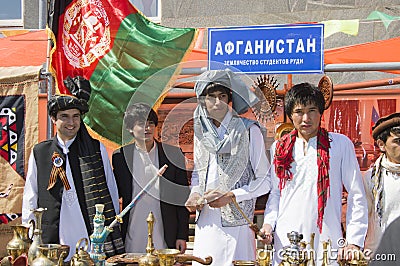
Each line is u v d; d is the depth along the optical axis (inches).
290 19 271.9
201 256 145.9
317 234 138.0
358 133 206.5
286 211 141.0
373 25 255.3
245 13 277.0
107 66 180.4
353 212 138.1
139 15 183.9
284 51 163.2
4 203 173.5
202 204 139.8
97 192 150.0
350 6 264.7
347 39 257.8
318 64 161.6
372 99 206.2
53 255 118.8
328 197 138.3
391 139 145.6
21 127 173.8
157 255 118.8
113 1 182.1
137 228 155.6
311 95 140.1
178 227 156.3
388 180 147.3
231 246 144.3
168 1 285.9
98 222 123.6
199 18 282.4
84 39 180.9
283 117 192.9
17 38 200.4
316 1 268.8
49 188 148.9
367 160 200.8
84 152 152.0
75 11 179.8
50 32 175.3
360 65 165.3
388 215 146.1
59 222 148.4
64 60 177.8
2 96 174.4
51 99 150.6
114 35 180.5
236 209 144.6
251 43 164.7
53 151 150.7
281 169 142.2
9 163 173.6
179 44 180.4
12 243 128.2
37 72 173.5
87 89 162.4
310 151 140.9
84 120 181.0
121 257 128.5
